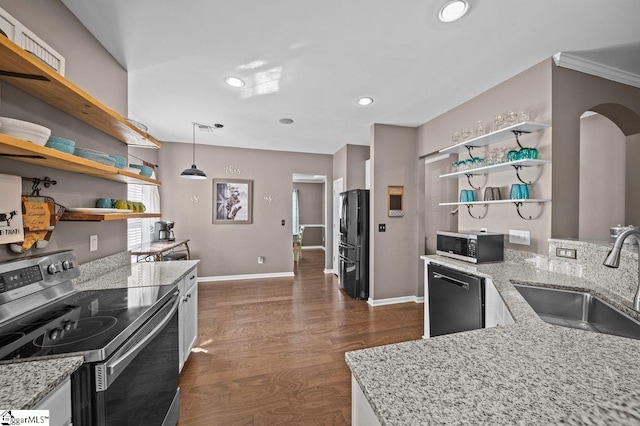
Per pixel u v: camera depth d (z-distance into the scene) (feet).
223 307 11.47
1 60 3.26
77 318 3.77
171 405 4.92
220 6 4.99
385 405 1.80
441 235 8.46
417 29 5.60
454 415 1.70
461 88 8.22
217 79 7.73
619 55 6.42
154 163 14.60
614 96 7.21
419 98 8.98
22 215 3.99
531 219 6.94
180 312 6.57
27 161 4.02
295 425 5.23
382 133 11.69
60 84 3.92
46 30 4.53
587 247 5.67
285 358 7.51
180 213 15.31
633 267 4.60
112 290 5.03
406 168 12.05
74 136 5.28
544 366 2.28
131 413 3.54
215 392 6.10
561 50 6.26
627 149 8.67
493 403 1.81
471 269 6.65
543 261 6.57
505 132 6.96
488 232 8.07
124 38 5.88
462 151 9.20
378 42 6.04
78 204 5.39
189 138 14.34
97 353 2.90
